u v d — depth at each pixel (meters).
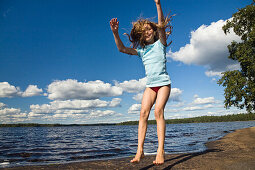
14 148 6.90
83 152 5.52
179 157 3.29
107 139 11.41
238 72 14.10
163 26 1.98
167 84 2.06
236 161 2.63
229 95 13.93
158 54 2.08
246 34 15.01
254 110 13.54
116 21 2.02
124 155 4.74
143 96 2.18
